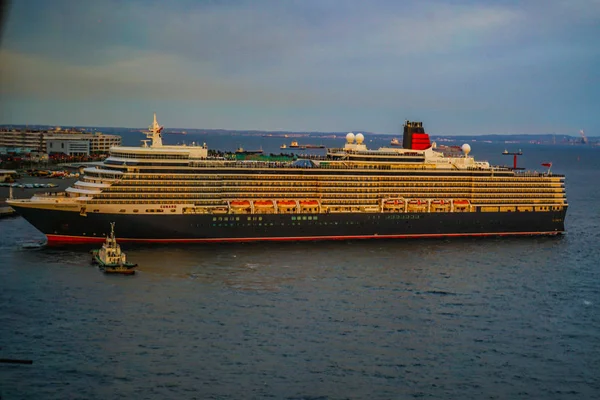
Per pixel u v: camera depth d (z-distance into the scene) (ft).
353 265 646.74
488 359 437.17
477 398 392.06
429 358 435.53
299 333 465.88
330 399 385.91
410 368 422.00
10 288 542.98
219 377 404.36
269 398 385.09
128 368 411.13
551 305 538.06
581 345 461.78
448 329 481.46
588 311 526.16
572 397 396.57
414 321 494.18
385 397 389.60
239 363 421.18
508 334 476.13
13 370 403.75
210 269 615.57
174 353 431.43
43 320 476.13
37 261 631.56
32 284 555.28
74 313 490.49
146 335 455.63
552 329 487.61
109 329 463.83
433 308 522.88
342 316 499.10
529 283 599.16
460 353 444.14
